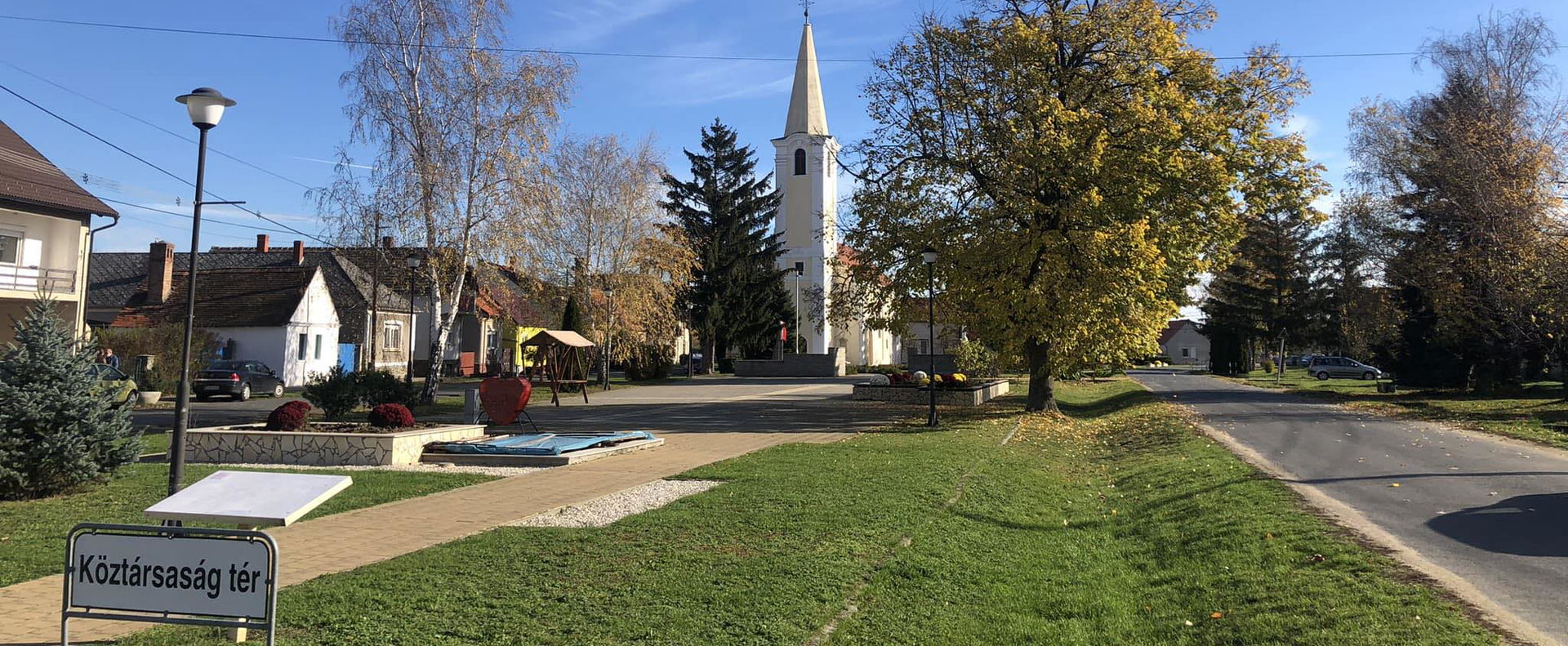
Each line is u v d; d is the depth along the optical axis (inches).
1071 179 846.5
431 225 1050.1
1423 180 1289.4
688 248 1722.4
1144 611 265.6
